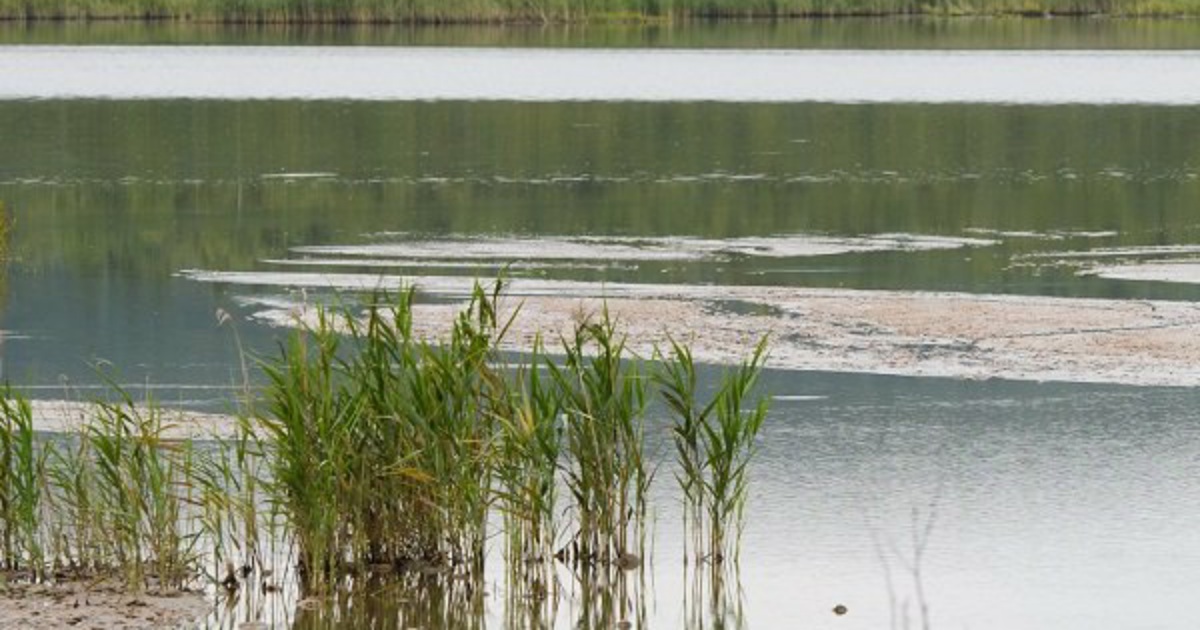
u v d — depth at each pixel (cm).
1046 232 5169
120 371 3412
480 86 9644
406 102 8875
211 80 9881
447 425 2422
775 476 2820
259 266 4566
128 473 2411
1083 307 4016
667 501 2709
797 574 2420
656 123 8069
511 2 14350
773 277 4381
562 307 3938
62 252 4800
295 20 14138
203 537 2508
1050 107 8838
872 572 2423
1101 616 2262
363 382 2420
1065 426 3084
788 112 8538
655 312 3909
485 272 4419
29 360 3512
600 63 10988
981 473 2836
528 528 2450
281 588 2352
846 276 4409
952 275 4441
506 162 6738
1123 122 8188
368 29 13712
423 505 2438
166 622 2177
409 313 2481
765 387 3322
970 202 5781
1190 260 4684
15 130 7625
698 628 2242
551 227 5188
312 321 3834
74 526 2417
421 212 5491
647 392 3238
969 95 9412
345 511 2398
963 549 2503
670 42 12600
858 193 5966
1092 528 2584
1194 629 2222
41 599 2242
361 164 6675
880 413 3162
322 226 5212
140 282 4366
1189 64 11288
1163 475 2827
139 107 8556
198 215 5447
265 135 7556
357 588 2364
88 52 11469
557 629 2245
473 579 2411
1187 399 3259
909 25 14712
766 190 6016
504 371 2495
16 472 2572
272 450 2661
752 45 12381
